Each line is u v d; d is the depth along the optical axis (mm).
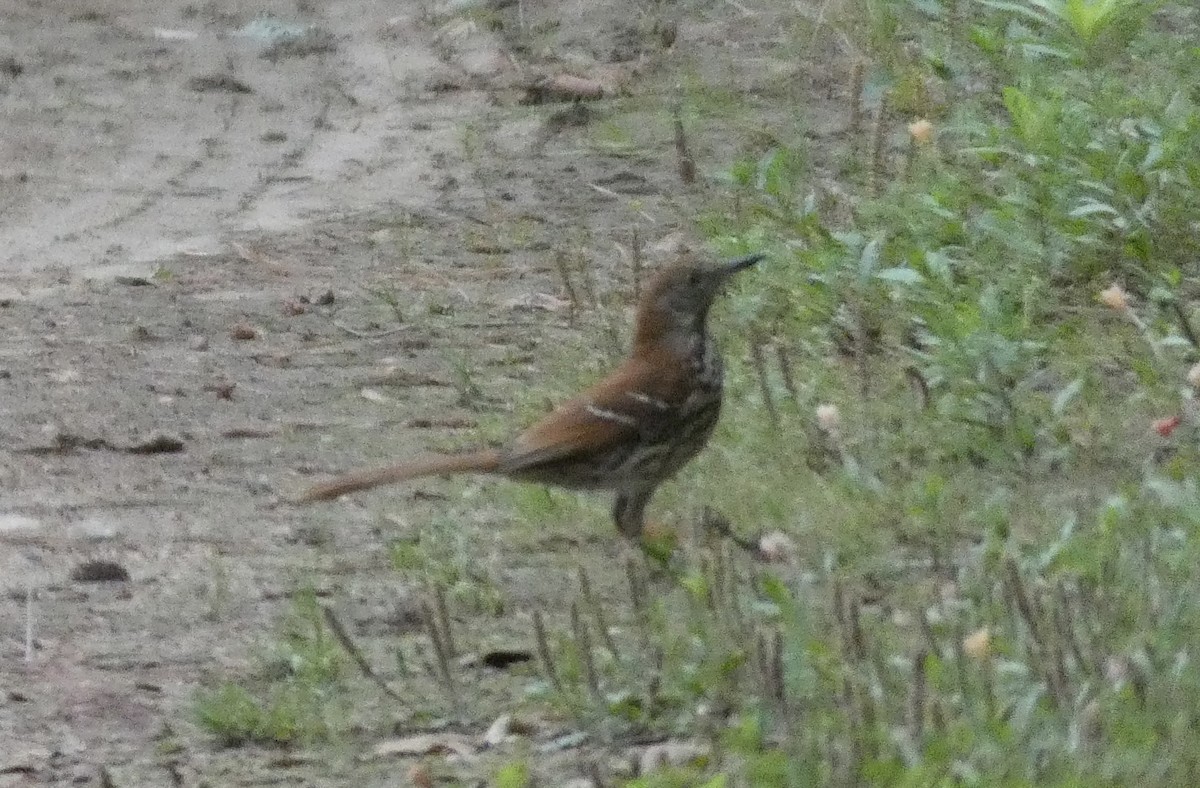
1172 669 7781
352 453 12359
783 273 13766
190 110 23234
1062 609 8023
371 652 9398
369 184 19766
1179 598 8352
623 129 20094
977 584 8805
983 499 10422
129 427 13016
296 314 15484
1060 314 12953
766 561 9820
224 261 17375
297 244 17750
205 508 11555
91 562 10531
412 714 8742
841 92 19969
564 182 18891
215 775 8289
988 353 11398
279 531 11125
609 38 23625
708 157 18906
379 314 15289
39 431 12984
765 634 8320
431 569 10266
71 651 9617
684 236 16406
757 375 12141
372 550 10797
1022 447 11008
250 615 9977
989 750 7246
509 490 11297
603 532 10727
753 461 11195
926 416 11273
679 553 10266
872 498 10477
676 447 10297
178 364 14398
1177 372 11484
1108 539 9203
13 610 10117
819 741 7531
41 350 14883
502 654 9156
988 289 12188
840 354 12883
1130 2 14938
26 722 8859
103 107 23422
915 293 12883
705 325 10508
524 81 22375
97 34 26516
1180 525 9492
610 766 8039
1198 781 7129
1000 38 16844
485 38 24516
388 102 22938
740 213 15648
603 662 8859
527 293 15547
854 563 9734
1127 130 14195
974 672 7945
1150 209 13422
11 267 17734
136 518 11414
